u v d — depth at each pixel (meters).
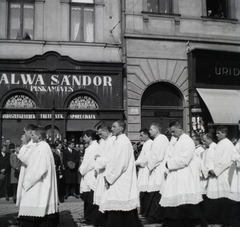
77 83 14.79
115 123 5.96
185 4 16.28
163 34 15.70
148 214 7.35
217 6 17.23
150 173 7.55
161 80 15.52
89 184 7.26
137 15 15.59
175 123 6.53
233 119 15.22
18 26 15.11
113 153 5.80
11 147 10.76
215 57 15.84
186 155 6.18
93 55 15.27
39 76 14.55
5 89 14.27
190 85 15.62
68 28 15.23
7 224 7.25
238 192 6.60
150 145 8.07
